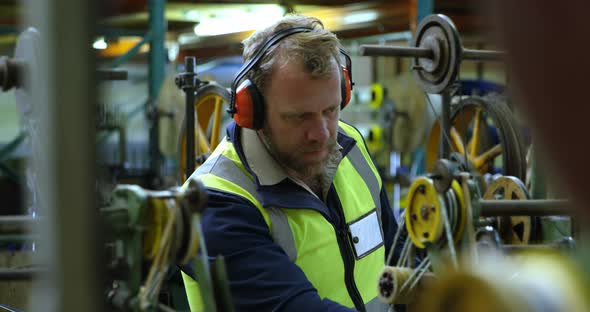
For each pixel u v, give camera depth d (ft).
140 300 4.04
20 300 8.72
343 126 7.22
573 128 1.22
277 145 5.97
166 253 4.06
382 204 7.19
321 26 6.02
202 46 34.83
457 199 5.03
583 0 1.20
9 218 4.58
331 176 6.40
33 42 2.73
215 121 11.67
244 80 5.94
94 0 2.22
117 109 20.97
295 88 5.67
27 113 5.24
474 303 1.52
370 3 27.45
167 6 27.71
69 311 2.26
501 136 10.54
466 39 12.05
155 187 21.71
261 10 28.84
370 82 27.12
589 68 1.20
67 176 2.23
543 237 7.68
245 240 5.80
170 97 21.65
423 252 5.88
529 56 1.26
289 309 5.52
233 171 6.16
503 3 1.28
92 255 2.29
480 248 5.36
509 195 8.20
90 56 2.23
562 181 1.27
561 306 1.37
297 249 6.06
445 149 9.45
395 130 24.13
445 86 8.64
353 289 6.42
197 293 6.17
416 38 9.00
